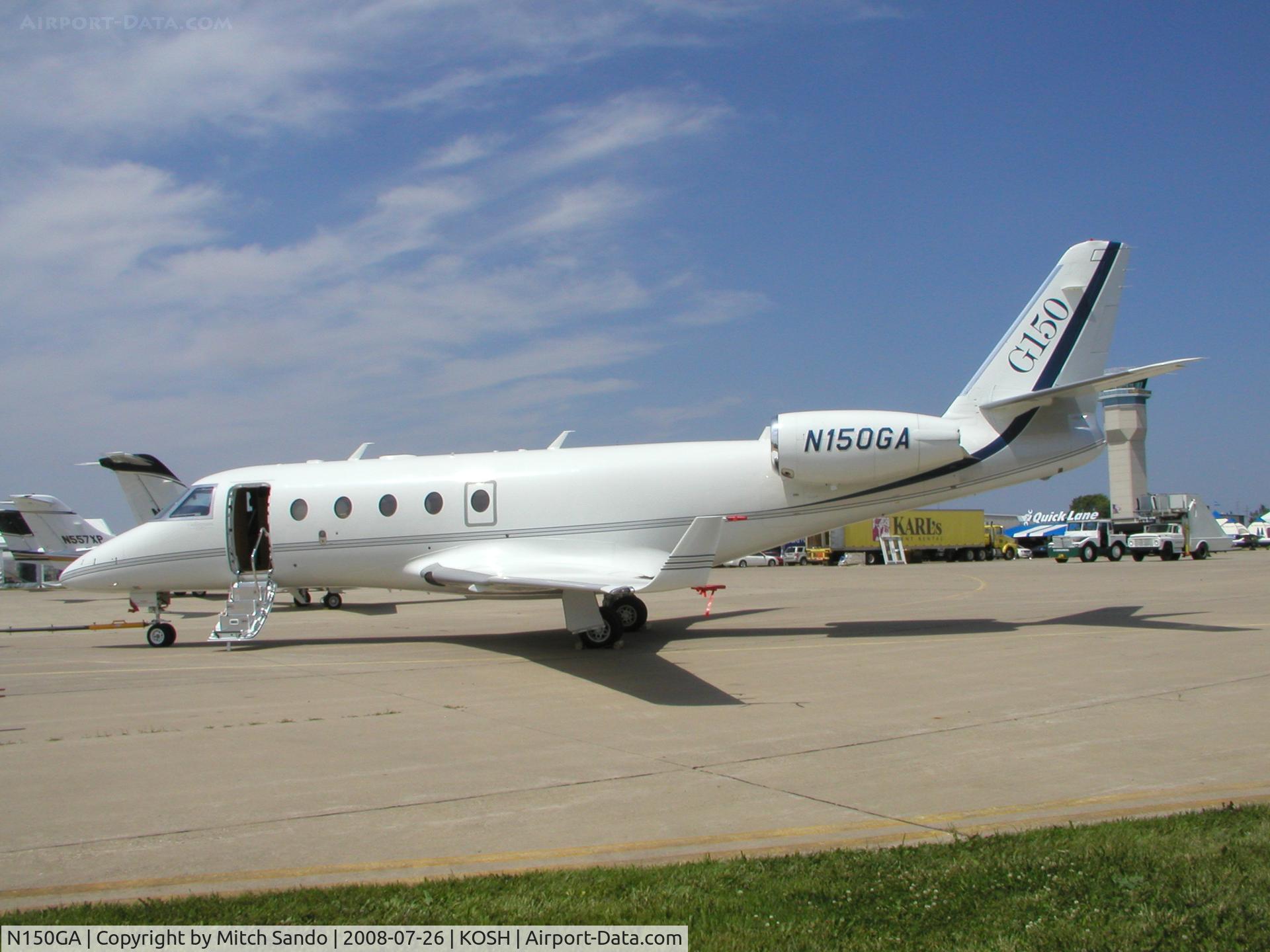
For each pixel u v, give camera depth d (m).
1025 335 18.62
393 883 5.83
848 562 69.62
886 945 4.79
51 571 35.47
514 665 15.21
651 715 11.09
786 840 6.57
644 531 18.27
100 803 7.73
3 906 5.63
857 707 11.30
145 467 31.70
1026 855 5.95
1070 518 80.62
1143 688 12.10
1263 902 5.16
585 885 5.67
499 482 18.42
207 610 31.73
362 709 11.70
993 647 16.11
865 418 18.02
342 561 18.69
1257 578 34.59
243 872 6.14
